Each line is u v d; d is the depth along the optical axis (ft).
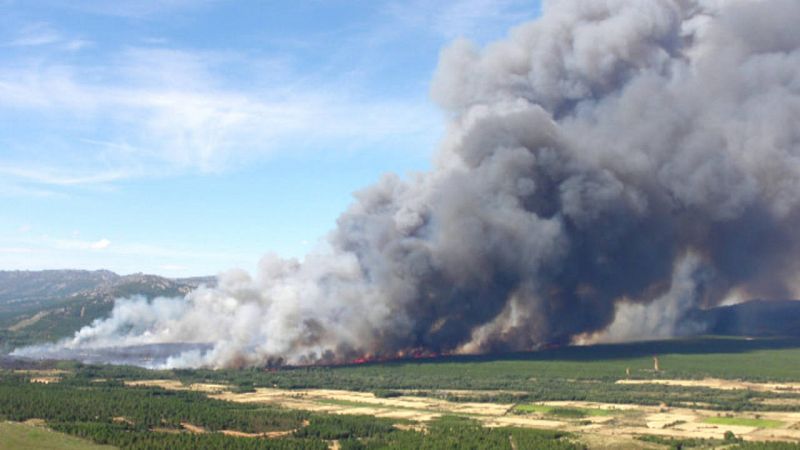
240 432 547.90
